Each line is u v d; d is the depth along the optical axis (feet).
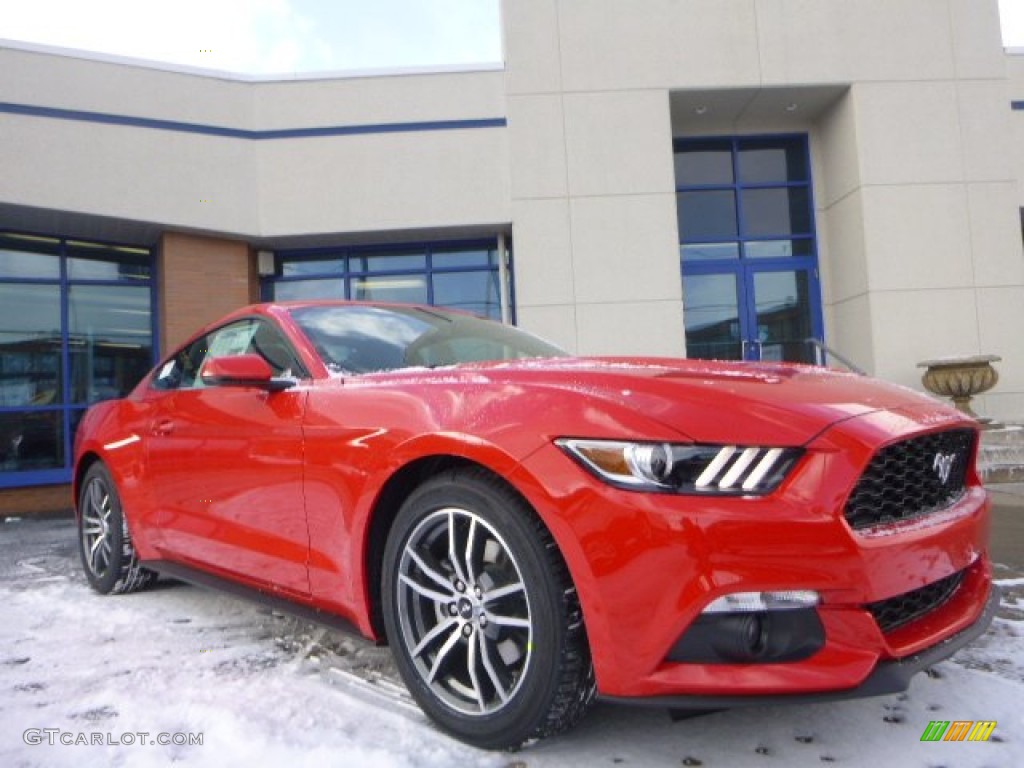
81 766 6.83
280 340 10.33
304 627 11.12
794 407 6.59
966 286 33.06
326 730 7.45
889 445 6.56
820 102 35.06
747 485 6.11
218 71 31.94
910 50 33.55
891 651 6.32
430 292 35.01
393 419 7.83
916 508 7.17
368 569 8.00
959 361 29.22
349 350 9.95
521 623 6.72
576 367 7.75
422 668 7.50
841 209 35.04
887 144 33.24
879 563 6.23
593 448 6.42
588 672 6.53
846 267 34.86
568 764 6.68
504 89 32.99
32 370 31.24
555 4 33.09
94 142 29.50
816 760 6.72
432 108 32.89
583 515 6.26
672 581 5.99
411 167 32.78
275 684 8.75
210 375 8.99
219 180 31.73
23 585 14.82
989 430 28.81
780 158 37.78
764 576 5.92
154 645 10.34
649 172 32.76
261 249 34.12
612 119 32.86
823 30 33.42
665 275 32.48
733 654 6.04
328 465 8.36
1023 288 33.14
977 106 33.60
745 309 37.01
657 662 6.07
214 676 9.06
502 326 12.64
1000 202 33.37
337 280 34.99
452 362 10.50
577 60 32.94
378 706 8.05
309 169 32.58
